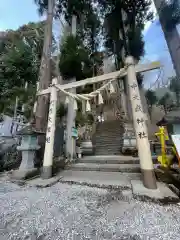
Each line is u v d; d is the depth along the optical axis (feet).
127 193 7.99
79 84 13.43
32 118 17.81
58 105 27.35
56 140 18.45
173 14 15.56
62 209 6.26
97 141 25.70
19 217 5.63
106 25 33.86
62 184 10.23
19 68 18.28
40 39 27.66
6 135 22.03
